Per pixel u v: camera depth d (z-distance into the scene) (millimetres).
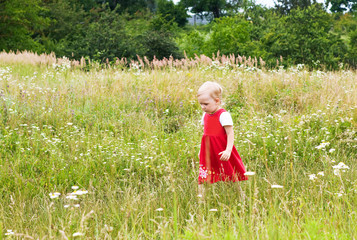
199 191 3648
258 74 9750
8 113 6289
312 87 8453
